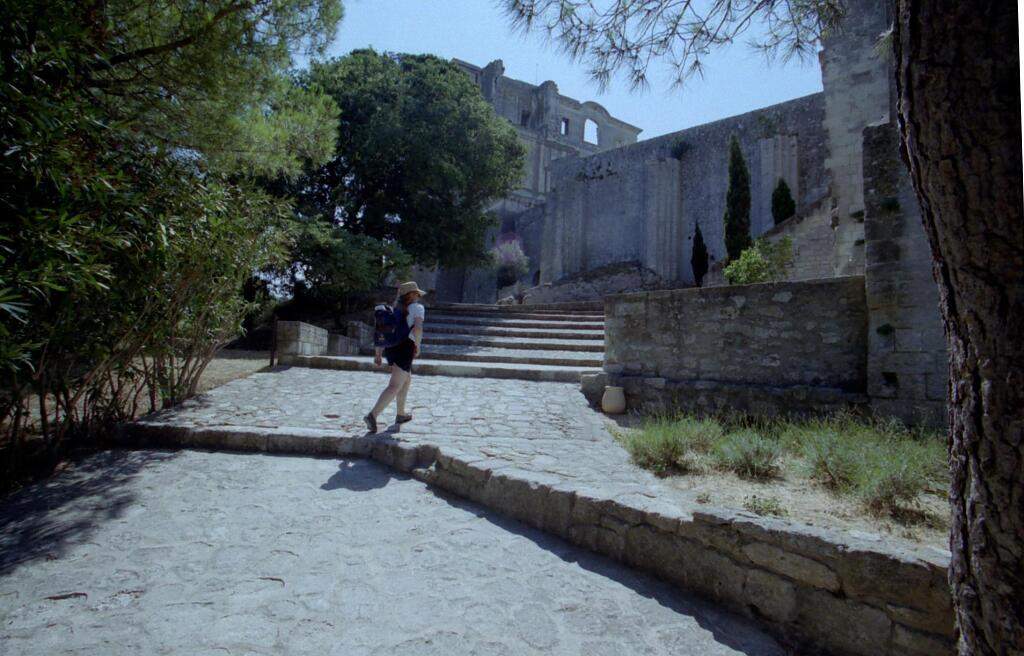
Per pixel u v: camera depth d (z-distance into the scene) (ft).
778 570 9.05
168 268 17.52
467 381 29.01
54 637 8.25
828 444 14.24
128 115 18.19
